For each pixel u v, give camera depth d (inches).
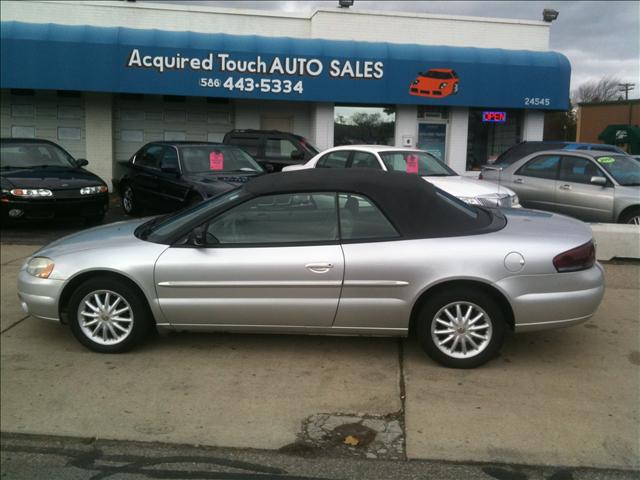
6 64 561.6
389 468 131.6
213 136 672.4
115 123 654.5
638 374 176.6
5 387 169.6
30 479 128.8
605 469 130.3
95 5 615.8
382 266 174.4
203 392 166.6
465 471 130.1
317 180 185.0
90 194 402.0
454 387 167.6
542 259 171.8
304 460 135.1
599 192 368.2
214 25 634.2
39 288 190.2
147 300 185.5
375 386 169.3
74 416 154.3
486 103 623.5
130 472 130.9
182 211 205.0
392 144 652.1
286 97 595.2
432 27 642.2
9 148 428.8
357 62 597.3
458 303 175.6
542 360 186.4
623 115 1294.3
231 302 181.0
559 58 633.6
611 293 258.8
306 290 177.8
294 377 175.3
